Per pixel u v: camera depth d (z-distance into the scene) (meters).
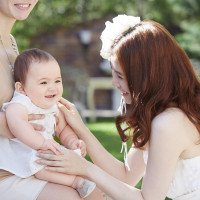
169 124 2.59
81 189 2.58
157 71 2.65
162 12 15.60
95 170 2.67
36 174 2.58
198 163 2.70
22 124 2.51
